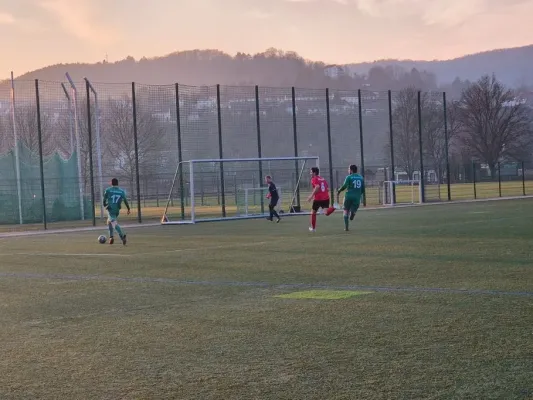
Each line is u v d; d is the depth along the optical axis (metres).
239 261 14.98
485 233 19.34
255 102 35.56
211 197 43.59
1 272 14.68
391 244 17.27
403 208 36.03
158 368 6.64
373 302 9.53
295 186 38.19
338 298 9.97
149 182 41.41
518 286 10.40
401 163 71.19
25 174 34.41
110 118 39.34
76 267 15.12
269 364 6.61
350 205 21.98
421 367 6.30
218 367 6.58
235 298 10.36
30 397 5.91
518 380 5.84
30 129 38.19
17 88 34.41
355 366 6.42
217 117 34.91
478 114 83.50
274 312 9.12
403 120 71.25
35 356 7.28
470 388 5.67
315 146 44.25
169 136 35.75
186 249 18.14
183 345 7.51
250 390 5.85
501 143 82.88
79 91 35.97
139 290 11.51
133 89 32.19
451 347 6.95
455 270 12.29
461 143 86.50
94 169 40.16
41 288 12.17
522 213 28.39
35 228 31.03
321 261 14.39
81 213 35.75
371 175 50.84
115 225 20.39
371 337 7.50
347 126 45.78
